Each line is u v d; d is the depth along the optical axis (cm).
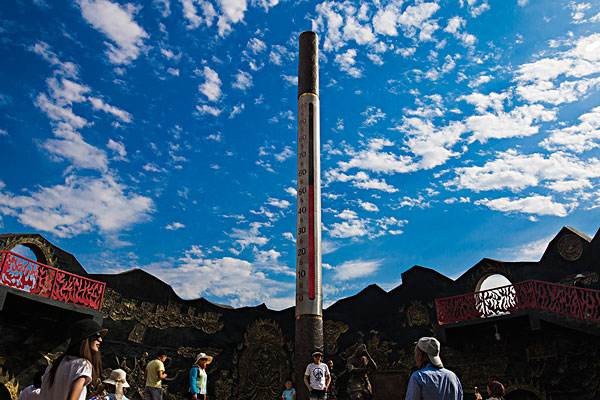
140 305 2041
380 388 2162
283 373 2289
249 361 2241
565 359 1759
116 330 1942
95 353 384
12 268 1441
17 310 1606
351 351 2275
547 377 1789
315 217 1678
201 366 1273
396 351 2198
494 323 1838
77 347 371
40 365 1630
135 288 2048
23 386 1579
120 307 1980
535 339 1862
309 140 1786
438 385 415
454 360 2030
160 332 2062
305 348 1520
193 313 2183
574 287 1583
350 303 2381
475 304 1878
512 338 1920
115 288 1991
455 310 1939
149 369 1272
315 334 1541
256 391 2208
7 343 1579
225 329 2236
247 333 2283
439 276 2233
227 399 2128
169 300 2131
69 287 1634
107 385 1066
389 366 2186
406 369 2150
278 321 2384
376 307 2327
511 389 1864
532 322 1667
